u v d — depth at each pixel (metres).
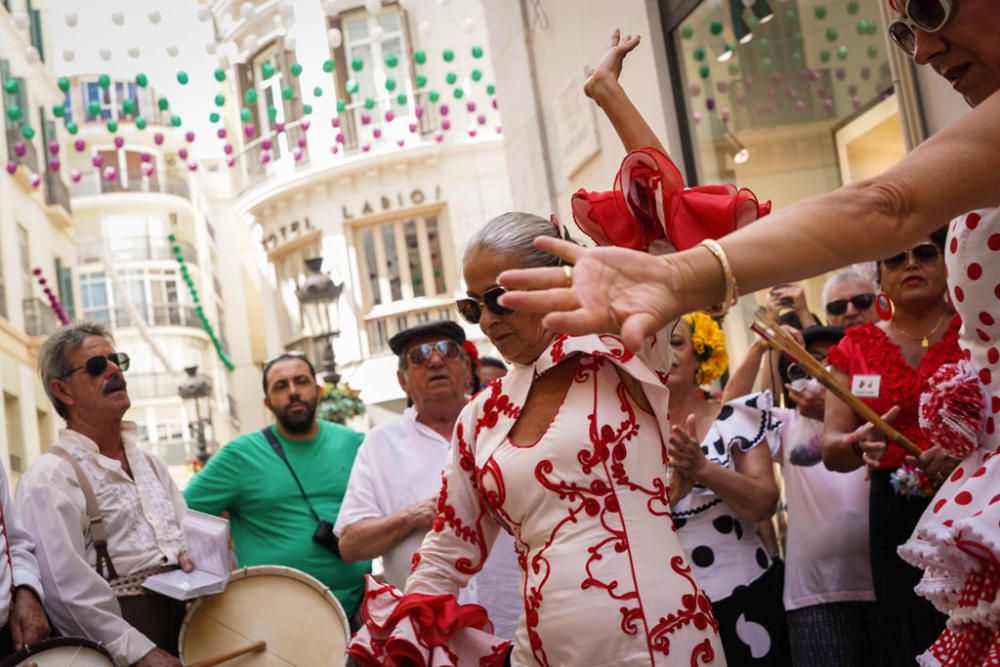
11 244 25.12
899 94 5.87
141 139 43.41
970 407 2.42
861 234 1.65
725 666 2.65
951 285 2.47
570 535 2.61
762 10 7.52
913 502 4.20
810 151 7.36
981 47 2.02
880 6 6.31
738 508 4.35
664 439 2.72
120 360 5.18
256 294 46.16
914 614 4.20
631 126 2.67
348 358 23.81
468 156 22.84
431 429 5.14
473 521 2.91
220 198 46.38
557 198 10.00
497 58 10.93
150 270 44.12
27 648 4.26
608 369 2.71
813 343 5.36
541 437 2.68
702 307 1.66
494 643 2.92
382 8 21.22
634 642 2.52
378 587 3.00
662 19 8.47
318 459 6.15
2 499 4.60
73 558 4.72
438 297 23.38
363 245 23.77
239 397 45.53
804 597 4.78
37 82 26.98
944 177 1.66
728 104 7.98
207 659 5.02
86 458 5.01
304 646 5.15
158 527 5.08
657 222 2.50
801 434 4.76
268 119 22.00
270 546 5.96
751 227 1.68
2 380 23.84
